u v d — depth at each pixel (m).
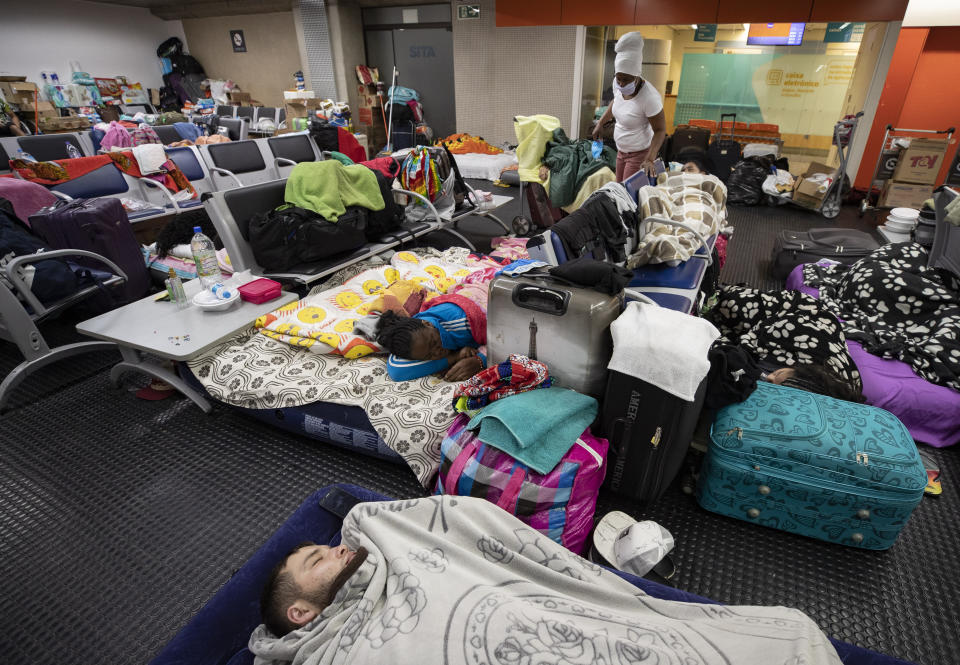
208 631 1.02
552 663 0.77
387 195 3.16
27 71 7.75
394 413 1.74
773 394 1.63
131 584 1.47
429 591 0.92
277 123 6.54
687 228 2.35
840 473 1.42
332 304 2.34
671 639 0.87
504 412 1.44
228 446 2.00
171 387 2.33
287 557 1.05
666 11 5.64
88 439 2.04
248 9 8.14
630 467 1.57
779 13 5.24
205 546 1.58
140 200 3.82
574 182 3.97
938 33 5.27
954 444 1.94
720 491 1.58
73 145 3.99
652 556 1.35
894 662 0.96
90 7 8.26
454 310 1.91
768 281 3.50
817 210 5.12
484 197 4.22
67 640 1.32
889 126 4.77
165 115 7.32
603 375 1.60
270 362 2.04
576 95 6.48
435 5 7.31
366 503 1.21
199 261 2.47
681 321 1.51
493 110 7.05
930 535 1.60
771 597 1.40
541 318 1.56
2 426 2.12
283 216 2.51
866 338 2.20
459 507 1.18
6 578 1.49
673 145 6.22
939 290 2.30
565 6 6.01
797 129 6.19
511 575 1.02
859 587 1.43
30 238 2.46
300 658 0.91
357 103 8.19
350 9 7.58
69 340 2.82
